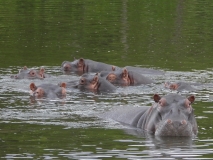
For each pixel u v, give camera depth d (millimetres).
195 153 47000
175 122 51719
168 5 182000
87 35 129625
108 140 51188
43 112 63250
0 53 109062
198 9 173500
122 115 60281
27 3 180750
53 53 110125
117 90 79250
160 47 117250
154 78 89062
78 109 65375
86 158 45688
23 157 45906
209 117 60625
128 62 102062
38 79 86875
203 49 115375
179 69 95812
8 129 55125
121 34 131375
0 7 172250
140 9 173500
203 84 82875
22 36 127375
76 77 90000
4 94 74000
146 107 60844
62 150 47875
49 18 152750
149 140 51125
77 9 169750
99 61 103000
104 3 183250
